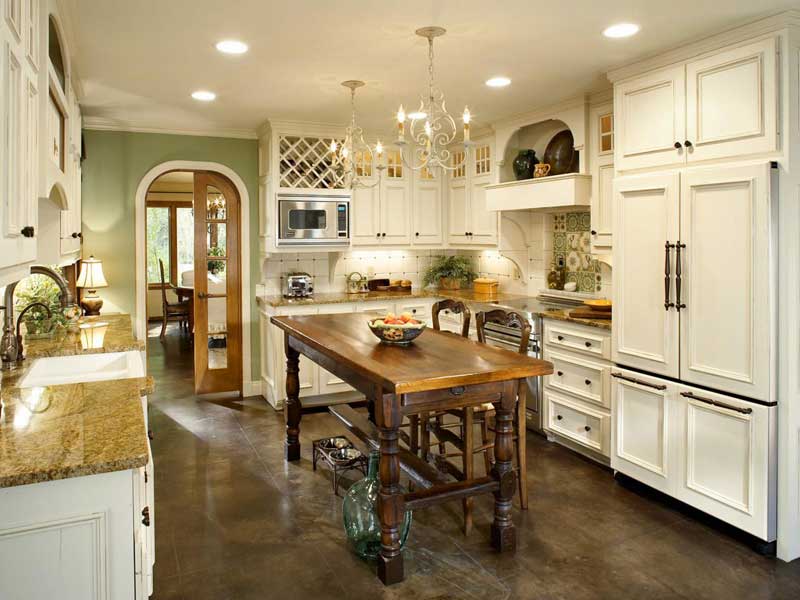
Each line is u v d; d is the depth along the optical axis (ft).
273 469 13.17
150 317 36.45
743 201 9.42
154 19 9.27
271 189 17.34
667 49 10.65
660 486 11.06
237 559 9.46
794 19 8.97
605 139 13.51
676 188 10.51
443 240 20.42
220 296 18.99
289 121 17.01
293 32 9.86
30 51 5.81
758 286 9.23
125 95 13.99
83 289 17.29
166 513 11.03
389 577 8.75
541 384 14.66
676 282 10.47
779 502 9.35
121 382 7.89
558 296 16.60
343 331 12.04
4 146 4.68
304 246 17.72
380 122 17.20
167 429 15.93
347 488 12.11
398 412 8.70
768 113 9.21
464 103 14.74
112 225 17.38
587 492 11.86
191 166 18.15
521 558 9.45
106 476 5.05
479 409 11.69
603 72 12.11
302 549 9.78
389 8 8.86
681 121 10.57
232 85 13.15
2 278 4.91
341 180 18.17
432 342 11.09
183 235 36.24
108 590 5.11
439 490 9.34
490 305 16.26
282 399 17.56
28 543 4.88
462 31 9.82
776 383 9.25
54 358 10.43
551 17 9.18
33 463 4.91
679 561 9.32
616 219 11.83
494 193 16.63
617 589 8.57
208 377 19.06
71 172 11.48
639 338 11.44
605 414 12.75
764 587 8.61
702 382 10.21
